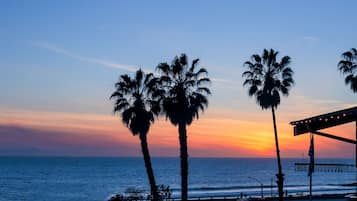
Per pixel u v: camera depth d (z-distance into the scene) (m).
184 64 41.28
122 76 42.81
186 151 39.97
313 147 22.92
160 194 79.75
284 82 48.12
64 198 117.88
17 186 152.88
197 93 40.81
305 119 18.47
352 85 39.31
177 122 40.06
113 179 193.88
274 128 47.97
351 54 39.41
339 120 17.73
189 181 193.38
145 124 42.00
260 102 47.94
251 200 82.19
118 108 42.75
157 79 41.97
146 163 42.41
